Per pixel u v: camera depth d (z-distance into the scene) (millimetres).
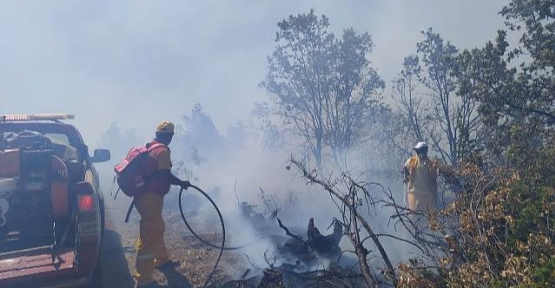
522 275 2986
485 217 3643
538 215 3732
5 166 4465
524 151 5766
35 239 4473
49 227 4570
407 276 3416
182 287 4840
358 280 4742
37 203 4543
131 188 4762
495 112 7969
